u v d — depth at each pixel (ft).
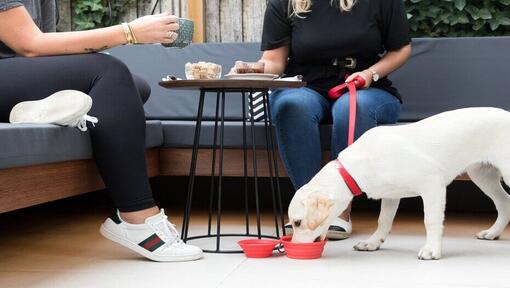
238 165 8.54
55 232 8.07
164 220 6.01
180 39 6.54
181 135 8.66
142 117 5.96
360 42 7.88
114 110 5.81
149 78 10.33
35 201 5.57
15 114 5.80
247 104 9.56
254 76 6.50
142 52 10.43
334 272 5.50
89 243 7.18
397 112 7.74
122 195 5.87
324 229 6.09
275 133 8.24
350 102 7.12
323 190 6.06
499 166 6.29
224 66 10.12
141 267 5.77
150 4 11.27
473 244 6.87
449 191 10.13
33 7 7.06
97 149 5.85
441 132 6.20
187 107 10.13
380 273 5.45
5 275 5.57
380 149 6.10
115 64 6.00
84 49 6.15
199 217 9.28
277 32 8.34
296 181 7.36
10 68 6.10
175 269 5.66
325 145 7.97
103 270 5.68
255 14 10.94
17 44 6.10
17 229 8.36
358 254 6.33
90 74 5.96
